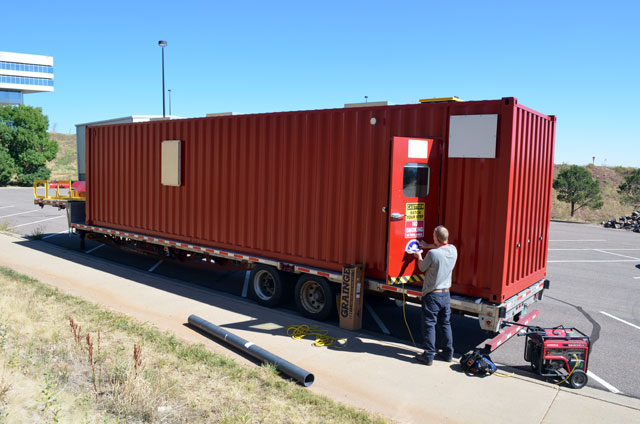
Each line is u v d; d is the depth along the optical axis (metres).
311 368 6.19
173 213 10.85
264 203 8.96
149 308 8.60
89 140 13.34
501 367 6.45
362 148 7.60
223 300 9.36
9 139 47.66
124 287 10.02
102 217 13.12
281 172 8.66
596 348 7.37
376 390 5.61
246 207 9.28
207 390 5.28
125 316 7.82
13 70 104.25
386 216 7.39
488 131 6.34
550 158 7.89
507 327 7.08
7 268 11.16
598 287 11.54
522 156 6.67
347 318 7.76
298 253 8.53
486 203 6.47
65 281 10.36
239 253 9.41
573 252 17.05
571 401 5.45
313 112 8.13
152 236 11.45
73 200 15.02
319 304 8.43
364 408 5.15
